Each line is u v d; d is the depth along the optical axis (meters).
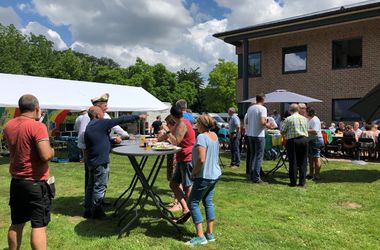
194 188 4.54
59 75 51.69
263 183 8.30
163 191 7.44
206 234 4.66
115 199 6.77
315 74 17.28
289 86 18.12
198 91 66.69
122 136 7.18
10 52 47.19
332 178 8.97
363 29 15.85
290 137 7.91
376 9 14.47
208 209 4.64
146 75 55.34
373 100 9.22
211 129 4.73
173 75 60.00
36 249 3.74
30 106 3.85
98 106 5.64
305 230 5.03
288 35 18.08
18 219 3.78
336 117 16.80
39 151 3.67
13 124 3.78
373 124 13.06
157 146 5.16
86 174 6.12
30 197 3.70
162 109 19.28
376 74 15.55
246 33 17.80
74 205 6.42
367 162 12.11
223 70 52.06
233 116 10.84
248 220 5.46
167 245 4.51
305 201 6.63
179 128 5.27
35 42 53.84
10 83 13.95
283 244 4.54
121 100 17.66
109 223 5.41
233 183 8.29
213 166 4.55
